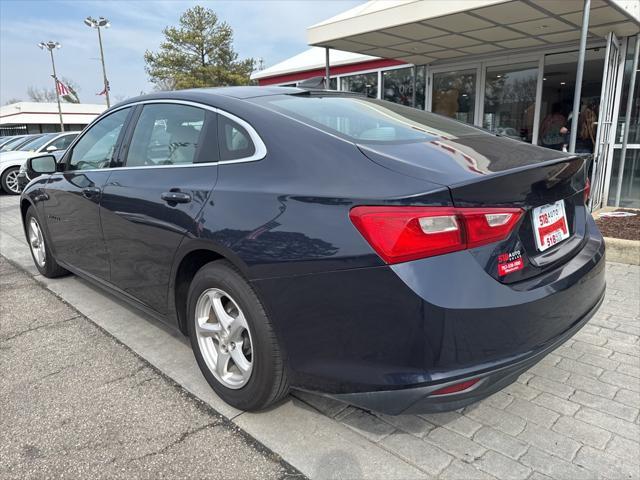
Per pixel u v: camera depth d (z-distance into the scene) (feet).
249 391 7.39
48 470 6.63
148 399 8.30
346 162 6.48
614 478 6.33
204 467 6.66
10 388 8.73
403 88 34.37
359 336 5.98
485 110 28.63
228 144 7.91
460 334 5.61
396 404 5.81
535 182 6.52
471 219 5.70
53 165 13.02
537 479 6.33
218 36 113.39
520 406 7.96
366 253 5.76
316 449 6.98
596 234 8.60
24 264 16.89
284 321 6.59
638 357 9.45
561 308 6.63
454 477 6.39
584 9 15.92
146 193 8.87
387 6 20.76
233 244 6.98
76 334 10.98
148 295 9.45
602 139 21.34
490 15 18.42
